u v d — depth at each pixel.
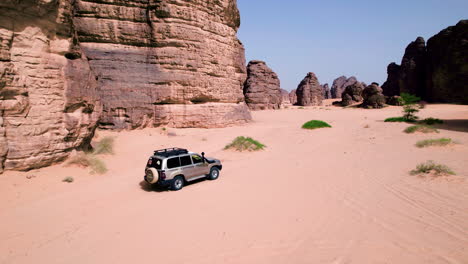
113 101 24.12
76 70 14.64
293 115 55.81
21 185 10.50
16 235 7.04
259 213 8.12
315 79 107.12
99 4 24.62
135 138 22.42
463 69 65.94
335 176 12.09
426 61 78.25
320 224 7.23
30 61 12.01
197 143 22.30
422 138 20.61
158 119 26.41
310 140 23.62
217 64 31.25
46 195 10.20
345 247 5.98
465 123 28.75
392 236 6.41
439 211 7.65
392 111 61.12
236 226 7.23
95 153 16.66
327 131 28.20
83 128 14.91
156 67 26.56
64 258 5.89
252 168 14.50
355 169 13.16
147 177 10.84
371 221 7.30
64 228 7.42
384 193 9.48
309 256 5.65
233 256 5.74
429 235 6.37
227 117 32.53
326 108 82.62
